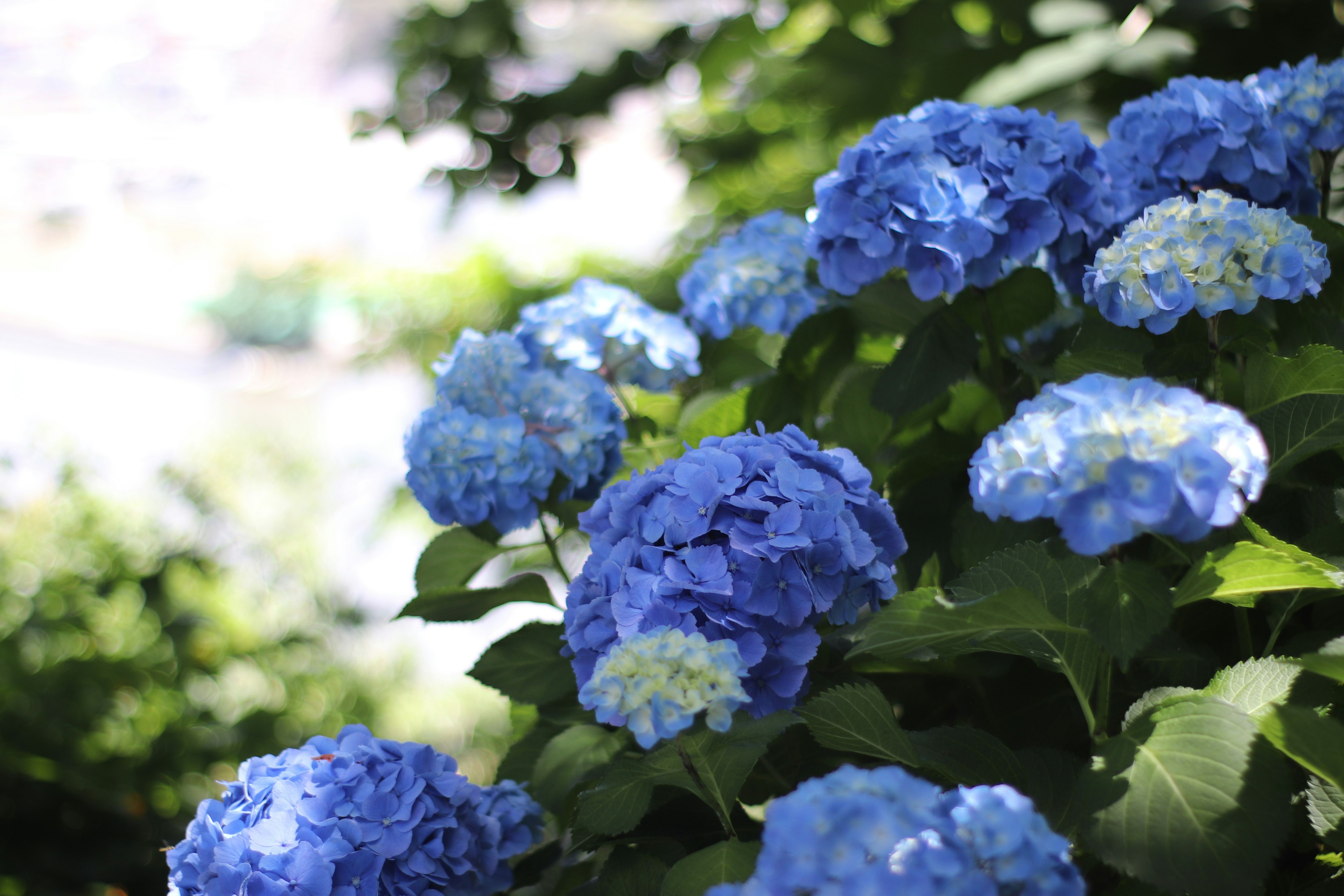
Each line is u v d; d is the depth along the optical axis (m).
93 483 2.75
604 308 1.44
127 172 10.09
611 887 1.15
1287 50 1.65
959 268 1.25
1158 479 1.00
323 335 6.71
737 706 1.08
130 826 2.27
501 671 1.33
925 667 1.23
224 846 1.15
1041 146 1.26
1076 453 1.02
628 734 1.29
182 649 2.48
